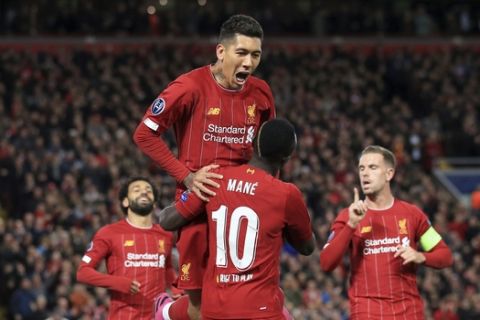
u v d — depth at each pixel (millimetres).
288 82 43125
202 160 10289
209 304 9766
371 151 12219
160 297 11680
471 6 56250
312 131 38188
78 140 34219
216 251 9781
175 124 10445
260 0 53281
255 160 9945
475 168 42812
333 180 34625
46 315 24219
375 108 43656
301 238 10062
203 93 10227
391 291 11906
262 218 9711
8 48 48156
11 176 31531
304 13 52500
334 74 45156
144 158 33312
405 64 47000
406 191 35344
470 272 28234
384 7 55719
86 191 30562
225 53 9992
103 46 49031
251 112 10352
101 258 14164
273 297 9766
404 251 11734
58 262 25297
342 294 25812
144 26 49594
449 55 48844
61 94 39188
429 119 43594
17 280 25188
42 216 28844
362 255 12039
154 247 14297
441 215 31922
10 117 36812
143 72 41906
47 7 49812
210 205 9844
